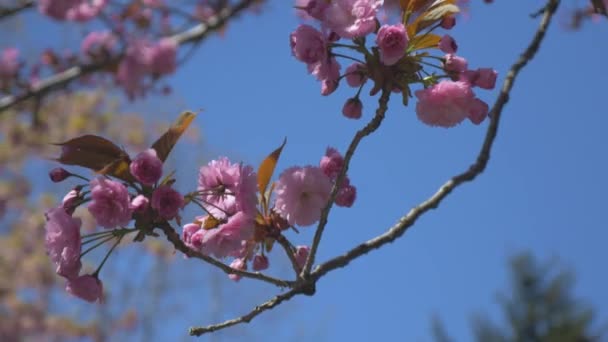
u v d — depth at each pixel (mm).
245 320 1351
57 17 1823
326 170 1421
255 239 1401
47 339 4902
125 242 4961
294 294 1348
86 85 2033
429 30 1417
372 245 1338
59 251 1380
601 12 1569
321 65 1419
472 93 1404
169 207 1354
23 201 4598
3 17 1822
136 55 1794
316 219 1396
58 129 4484
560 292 6836
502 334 6812
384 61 1383
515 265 7020
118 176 1378
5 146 4398
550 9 1398
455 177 1330
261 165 1396
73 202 1386
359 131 1368
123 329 5254
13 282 4703
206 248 1379
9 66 1896
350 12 1406
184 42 1820
